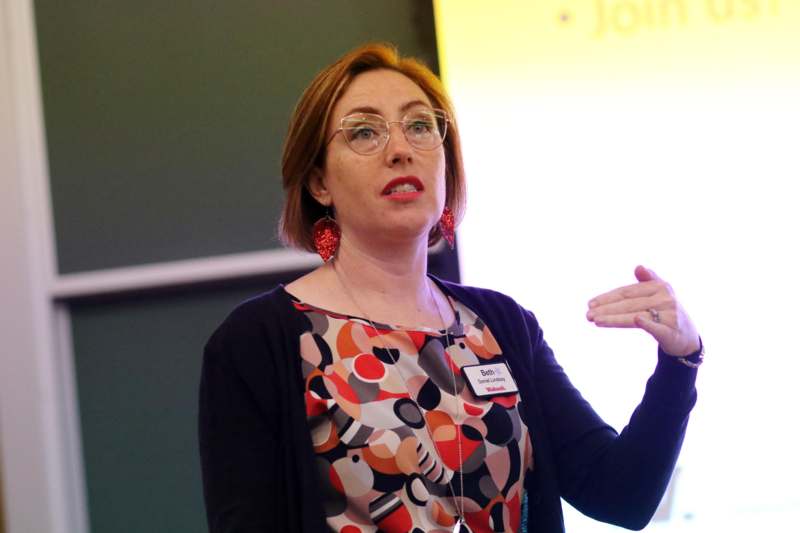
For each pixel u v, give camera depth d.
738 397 6.09
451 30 6.37
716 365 6.11
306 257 6.59
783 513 5.98
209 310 6.69
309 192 3.52
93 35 6.78
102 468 6.59
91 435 6.61
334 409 2.99
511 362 3.37
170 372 6.65
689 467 6.01
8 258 6.60
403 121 3.29
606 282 6.21
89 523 6.54
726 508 5.99
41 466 6.49
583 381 6.09
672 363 3.20
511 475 3.12
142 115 6.75
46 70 6.76
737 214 6.28
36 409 6.53
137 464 6.59
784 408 6.08
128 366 6.65
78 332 6.69
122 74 6.77
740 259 6.24
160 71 6.77
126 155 6.73
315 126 3.36
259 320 3.19
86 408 6.62
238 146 6.73
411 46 6.65
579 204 6.27
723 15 6.45
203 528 6.57
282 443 3.04
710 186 6.30
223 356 3.14
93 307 6.70
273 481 3.03
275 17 6.79
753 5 6.46
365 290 3.32
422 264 3.39
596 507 3.31
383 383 3.07
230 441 3.05
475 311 3.49
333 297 3.30
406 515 2.90
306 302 3.26
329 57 6.75
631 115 6.35
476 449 3.07
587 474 3.33
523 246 6.22
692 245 6.25
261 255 6.61
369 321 3.22
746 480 6.01
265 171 6.71
